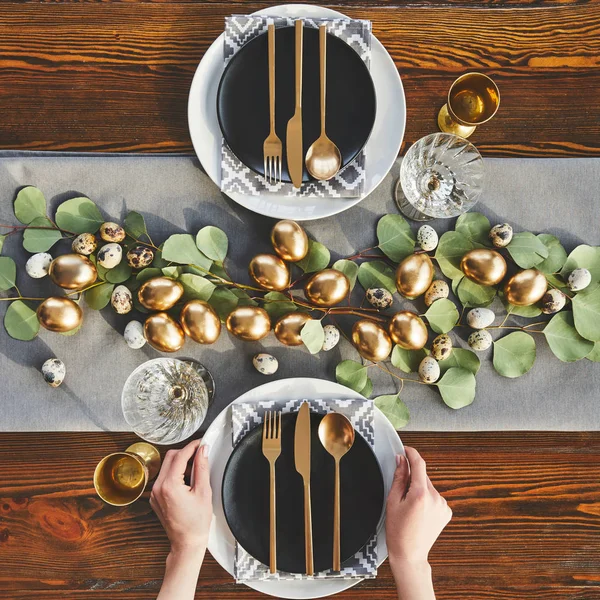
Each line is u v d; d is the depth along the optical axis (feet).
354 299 2.32
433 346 2.25
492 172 2.38
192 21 2.46
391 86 2.24
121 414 2.30
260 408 2.19
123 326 2.30
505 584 2.51
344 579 2.21
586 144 2.50
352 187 2.21
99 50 2.45
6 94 2.45
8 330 2.24
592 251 2.31
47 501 2.46
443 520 2.19
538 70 2.50
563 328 2.31
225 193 2.22
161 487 2.14
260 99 2.17
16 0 2.43
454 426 2.33
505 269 2.17
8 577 2.48
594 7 2.49
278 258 2.14
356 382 2.26
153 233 2.32
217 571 2.49
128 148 2.47
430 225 2.35
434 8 2.48
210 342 2.12
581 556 2.51
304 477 2.12
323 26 2.14
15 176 2.29
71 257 2.12
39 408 2.28
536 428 2.34
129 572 2.49
